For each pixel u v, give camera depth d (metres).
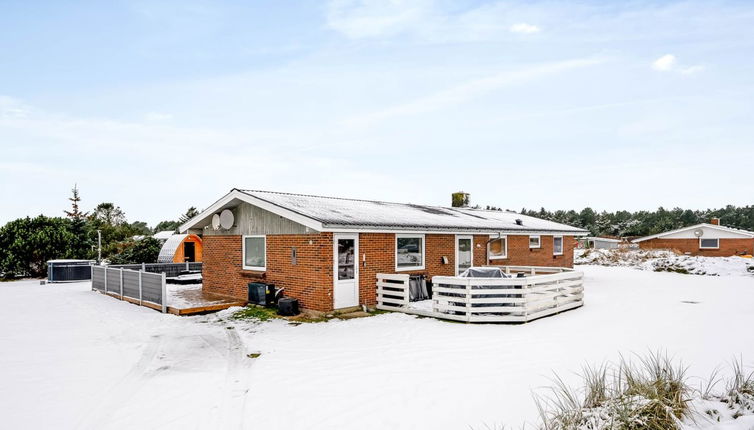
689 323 10.66
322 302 12.05
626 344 8.56
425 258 15.29
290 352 8.61
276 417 5.56
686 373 6.63
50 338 10.01
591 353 7.95
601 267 31.30
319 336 9.84
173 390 6.62
